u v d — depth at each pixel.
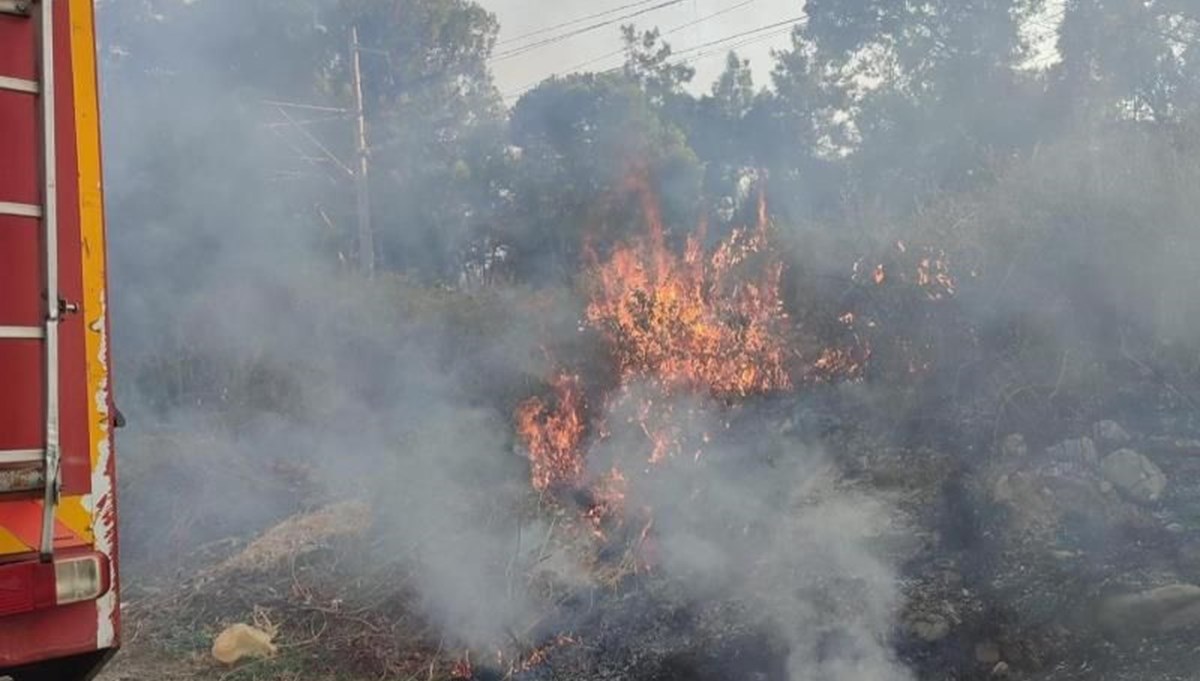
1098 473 5.41
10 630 2.69
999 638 4.67
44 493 2.72
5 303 2.68
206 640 5.89
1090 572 4.77
